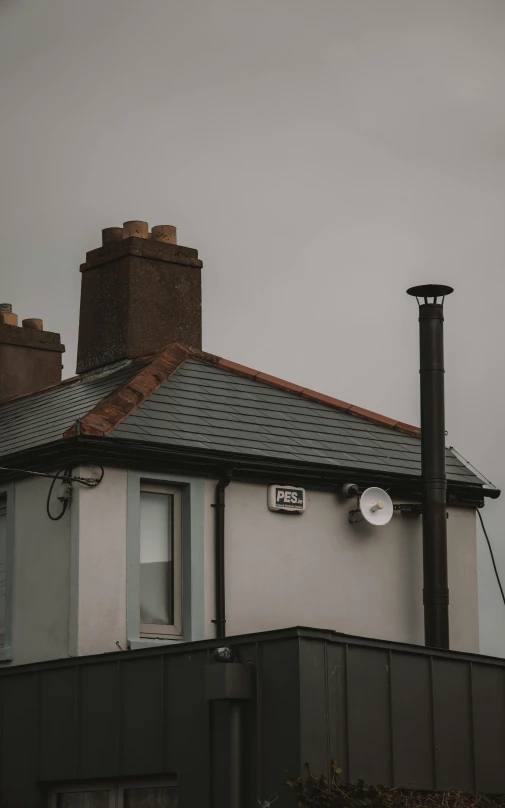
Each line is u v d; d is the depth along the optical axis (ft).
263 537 59.41
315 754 43.16
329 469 60.95
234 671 43.98
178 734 46.21
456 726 48.67
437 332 62.95
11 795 51.26
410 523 63.87
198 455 57.26
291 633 43.73
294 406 67.31
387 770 45.88
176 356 65.87
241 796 43.73
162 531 57.41
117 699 48.44
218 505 58.03
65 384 69.97
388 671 46.96
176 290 68.74
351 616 61.00
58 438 57.00
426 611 61.31
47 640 55.57
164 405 60.64
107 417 56.95
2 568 59.06
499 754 49.88
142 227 69.15
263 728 44.04
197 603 56.70
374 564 62.34
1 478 59.26
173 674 46.83
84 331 69.41
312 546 60.70
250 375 68.18
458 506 65.57
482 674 50.19
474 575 65.21
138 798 47.62
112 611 54.80
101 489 55.57
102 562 55.01
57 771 49.83
